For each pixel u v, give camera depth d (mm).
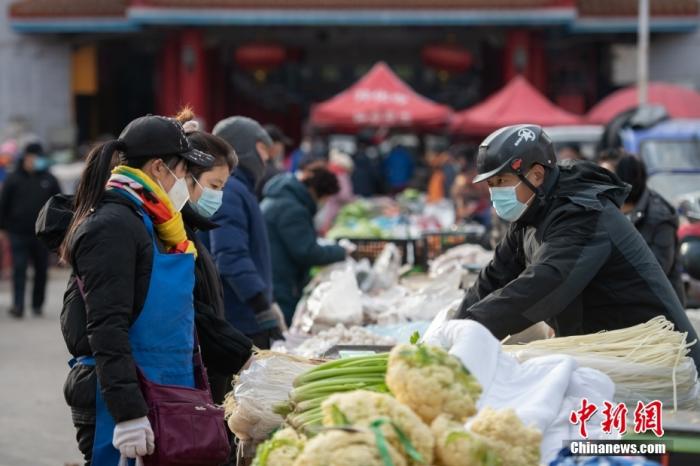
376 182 47781
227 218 12578
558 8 51969
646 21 40719
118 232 8133
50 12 55500
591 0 54188
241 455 8531
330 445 6031
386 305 13758
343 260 16328
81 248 8094
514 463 6301
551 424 7219
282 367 8656
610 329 9219
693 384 8195
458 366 6508
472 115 39344
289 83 64938
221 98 61844
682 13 53969
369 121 40719
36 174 27609
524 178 9016
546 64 57688
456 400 6383
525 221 9211
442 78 60938
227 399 8977
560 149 30406
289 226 15695
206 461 8219
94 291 8031
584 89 59031
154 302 8266
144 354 8258
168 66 55906
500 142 9078
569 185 9156
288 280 15828
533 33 54906
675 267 13273
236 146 12977
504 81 55250
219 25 54250
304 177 16078
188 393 8297
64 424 16531
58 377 20125
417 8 52812
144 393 8211
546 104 39656
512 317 8672
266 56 55719
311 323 13055
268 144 13141
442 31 56656
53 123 58250
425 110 40656
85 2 55531
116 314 8008
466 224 25812
